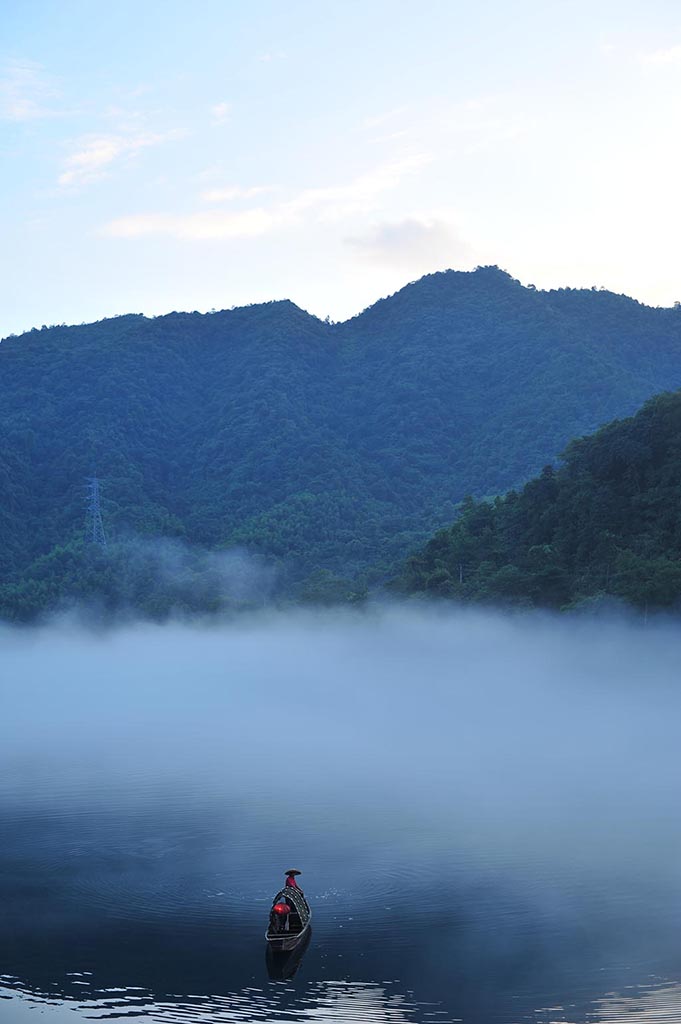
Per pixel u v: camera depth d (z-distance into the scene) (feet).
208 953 96.48
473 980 89.45
